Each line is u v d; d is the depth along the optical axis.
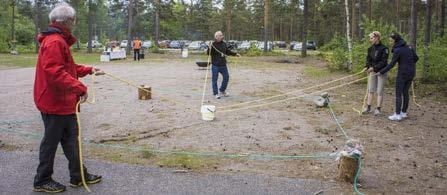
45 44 4.39
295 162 6.12
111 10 59.94
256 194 4.84
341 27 54.94
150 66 25.61
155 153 6.44
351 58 18.56
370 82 9.78
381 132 8.06
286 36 85.00
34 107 10.32
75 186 4.97
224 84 12.37
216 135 7.66
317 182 5.27
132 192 4.86
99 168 5.64
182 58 36.12
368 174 5.64
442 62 15.12
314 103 11.34
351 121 9.03
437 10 30.02
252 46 40.78
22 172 5.43
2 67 23.61
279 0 56.56
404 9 42.06
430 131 8.20
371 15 43.34
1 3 57.69
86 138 7.30
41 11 55.78
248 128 8.25
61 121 4.67
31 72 20.25
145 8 54.91
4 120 8.74
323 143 7.20
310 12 52.69
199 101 11.47
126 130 7.96
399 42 9.03
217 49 12.02
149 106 10.55
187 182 5.20
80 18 64.75
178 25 71.62
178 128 8.16
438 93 13.33
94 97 11.94
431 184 5.31
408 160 6.30
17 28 61.19
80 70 5.07
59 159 5.93
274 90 14.16
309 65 27.48
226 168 5.80
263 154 6.50
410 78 9.08
